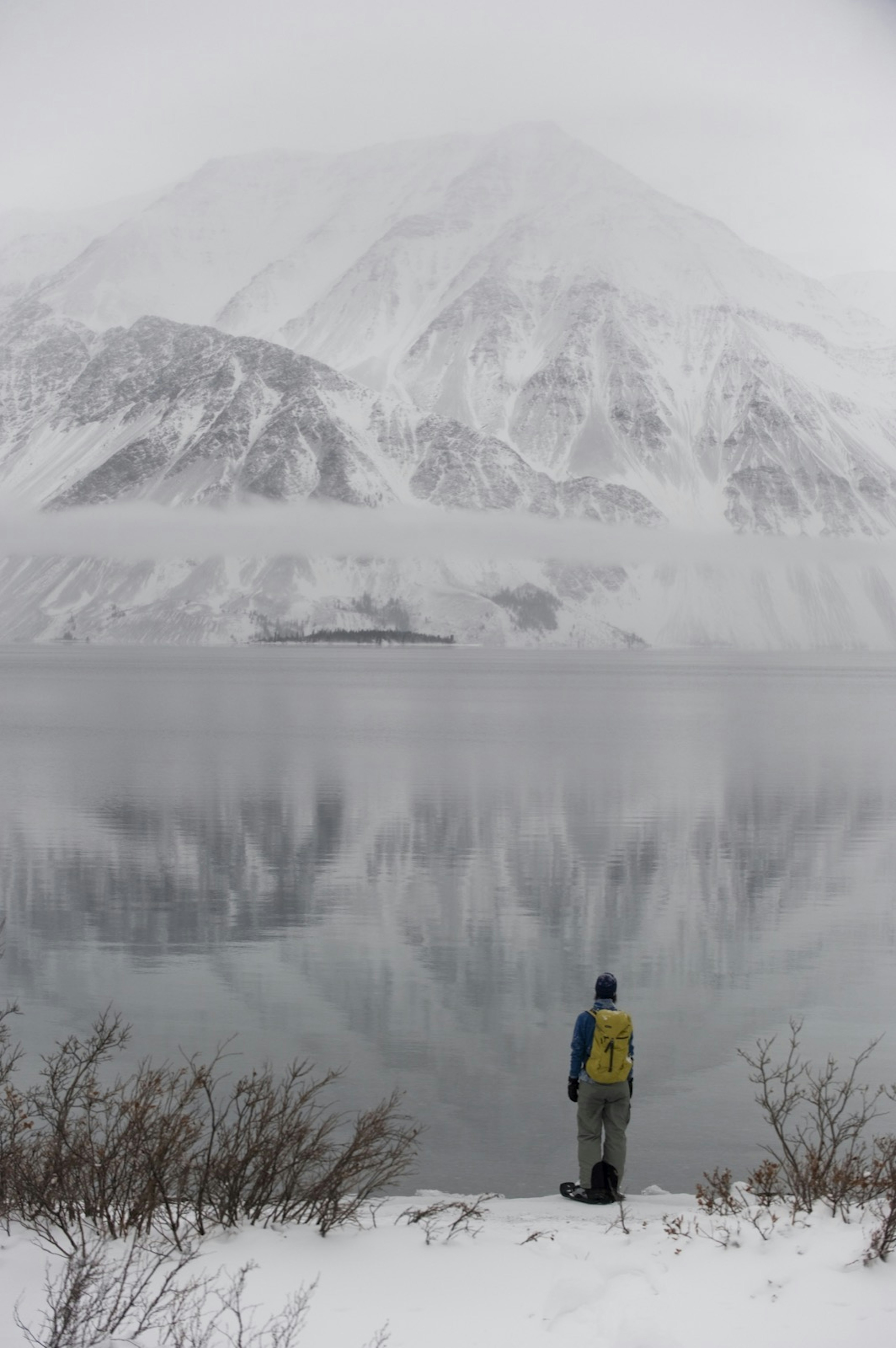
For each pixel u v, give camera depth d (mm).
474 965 25984
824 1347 7520
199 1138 11938
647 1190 13742
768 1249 9250
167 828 45281
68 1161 10117
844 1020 22000
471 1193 13984
